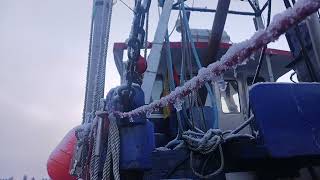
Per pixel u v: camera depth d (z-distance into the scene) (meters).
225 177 2.70
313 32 2.14
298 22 0.80
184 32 3.29
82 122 3.38
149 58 3.31
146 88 3.22
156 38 3.37
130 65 2.30
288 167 2.71
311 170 2.60
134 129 2.38
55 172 4.12
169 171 2.72
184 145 2.81
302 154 2.23
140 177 2.43
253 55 1.04
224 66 1.21
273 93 2.35
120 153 2.33
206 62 3.83
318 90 2.41
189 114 3.20
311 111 2.34
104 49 2.67
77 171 2.96
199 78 1.44
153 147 2.74
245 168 2.75
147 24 3.03
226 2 3.06
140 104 2.46
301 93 2.38
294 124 2.30
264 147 2.29
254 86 2.38
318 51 2.12
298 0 0.77
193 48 3.19
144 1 2.29
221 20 3.30
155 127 4.53
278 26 0.84
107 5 3.02
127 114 2.27
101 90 2.62
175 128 4.40
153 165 2.74
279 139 2.25
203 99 3.76
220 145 2.60
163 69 5.02
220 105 5.55
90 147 2.62
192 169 2.63
